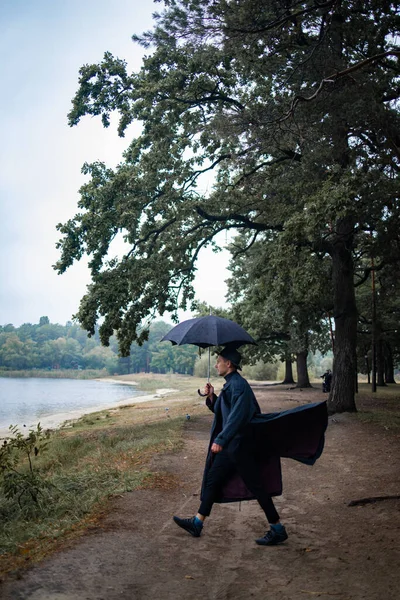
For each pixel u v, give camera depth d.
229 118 15.35
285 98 15.33
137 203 17.38
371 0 13.92
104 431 18.36
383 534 5.27
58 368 197.50
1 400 55.28
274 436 4.95
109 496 6.67
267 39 14.35
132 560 4.44
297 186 15.53
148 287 18.42
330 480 8.05
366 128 15.02
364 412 17.98
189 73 16.72
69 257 17.47
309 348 41.97
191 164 18.41
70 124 17.67
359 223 15.99
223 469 5.04
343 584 4.03
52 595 3.65
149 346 185.88
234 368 5.12
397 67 15.78
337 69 14.57
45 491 7.02
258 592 3.88
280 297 20.75
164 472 8.26
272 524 4.95
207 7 13.88
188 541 5.02
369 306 38.25
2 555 4.67
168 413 24.00
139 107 16.98
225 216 18.42
